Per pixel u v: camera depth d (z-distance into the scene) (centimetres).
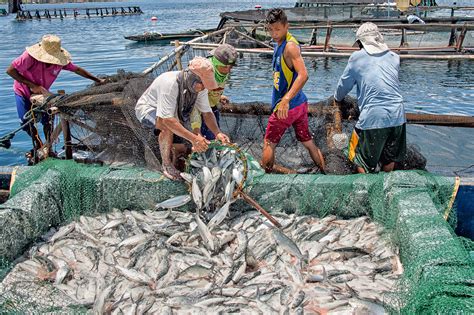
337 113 618
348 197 480
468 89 1273
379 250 417
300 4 2633
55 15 5288
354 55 541
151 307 345
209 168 479
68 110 559
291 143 633
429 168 632
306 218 480
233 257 415
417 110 1065
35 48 666
